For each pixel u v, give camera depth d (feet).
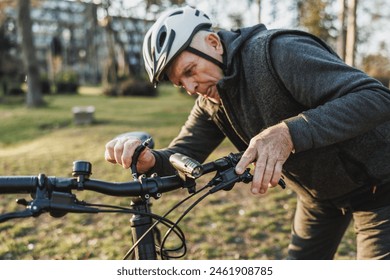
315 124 3.67
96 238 11.96
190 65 4.49
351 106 3.73
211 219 13.01
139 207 4.23
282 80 4.29
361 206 5.03
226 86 4.50
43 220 13.43
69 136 30.32
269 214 13.30
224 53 4.64
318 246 6.01
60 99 67.21
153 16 75.92
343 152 4.60
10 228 12.78
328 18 49.08
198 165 3.45
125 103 58.08
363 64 59.26
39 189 3.14
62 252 11.05
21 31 52.21
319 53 4.22
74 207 3.18
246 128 4.94
